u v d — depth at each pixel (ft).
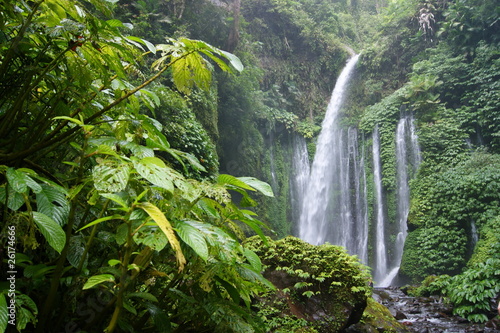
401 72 54.75
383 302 22.43
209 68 5.74
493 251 28.60
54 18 4.86
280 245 12.66
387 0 77.66
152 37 28.68
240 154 42.42
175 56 5.46
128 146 4.67
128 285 4.12
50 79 4.99
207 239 4.16
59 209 4.15
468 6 46.32
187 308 5.07
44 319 4.13
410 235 37.63
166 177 3.97
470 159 38.60
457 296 21.42
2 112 5.28
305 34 59.11
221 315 4.84
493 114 41.04
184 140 24.34
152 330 5.19
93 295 4.66
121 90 5.75
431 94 45.93
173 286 5.42
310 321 11.28
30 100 5.52
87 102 5.28
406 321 18.71
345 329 12.46
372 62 56.44
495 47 43.62
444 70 46.60
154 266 5.09
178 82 5.71
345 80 58.90
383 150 47.06
